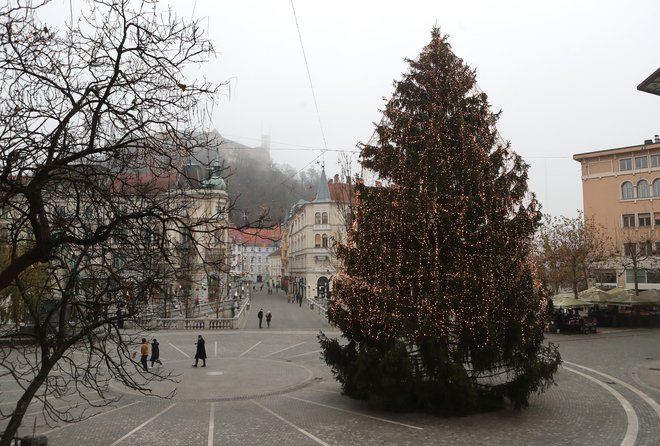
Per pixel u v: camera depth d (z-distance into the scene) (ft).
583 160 175.73
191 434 41.81
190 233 23.85
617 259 162.20
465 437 39.58
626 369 69.36
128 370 72.23
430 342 44.34
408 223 46.91
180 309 135.13
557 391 55.83
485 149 48.85
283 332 120.26
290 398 54.85
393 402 46.26
